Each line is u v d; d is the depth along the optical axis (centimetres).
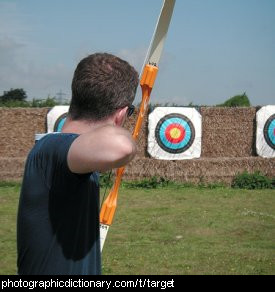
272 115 1140
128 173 1087
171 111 1134
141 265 474
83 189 142
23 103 1359
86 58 150
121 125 152
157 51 232
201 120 1143
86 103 145
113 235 609
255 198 905
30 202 144
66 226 144
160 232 625
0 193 976
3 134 1165
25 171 146
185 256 506
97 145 125
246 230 634
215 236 604
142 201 870
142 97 235
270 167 1104
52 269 144
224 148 1153
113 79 145
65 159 135
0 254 523
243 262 484
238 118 1154
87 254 150
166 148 1124
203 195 944
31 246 145
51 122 1162
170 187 1059
